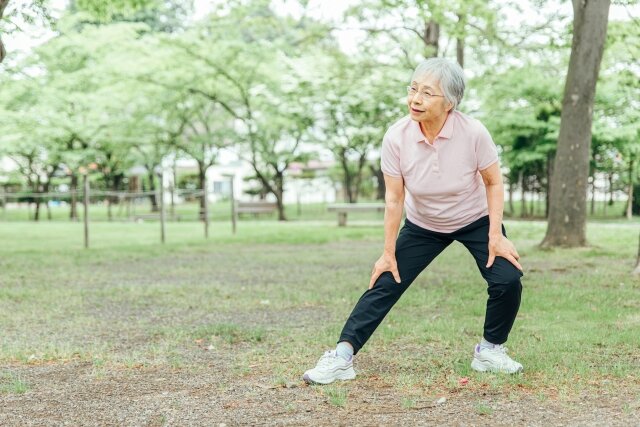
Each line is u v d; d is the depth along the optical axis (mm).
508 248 3426
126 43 23938
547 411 2990
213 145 26016
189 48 22641
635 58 13711
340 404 3123
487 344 3656
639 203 24859
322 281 7789
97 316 5781
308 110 23219
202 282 7918
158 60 23375
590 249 10875
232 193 16891
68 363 4121
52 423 2992
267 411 3080
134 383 3631
